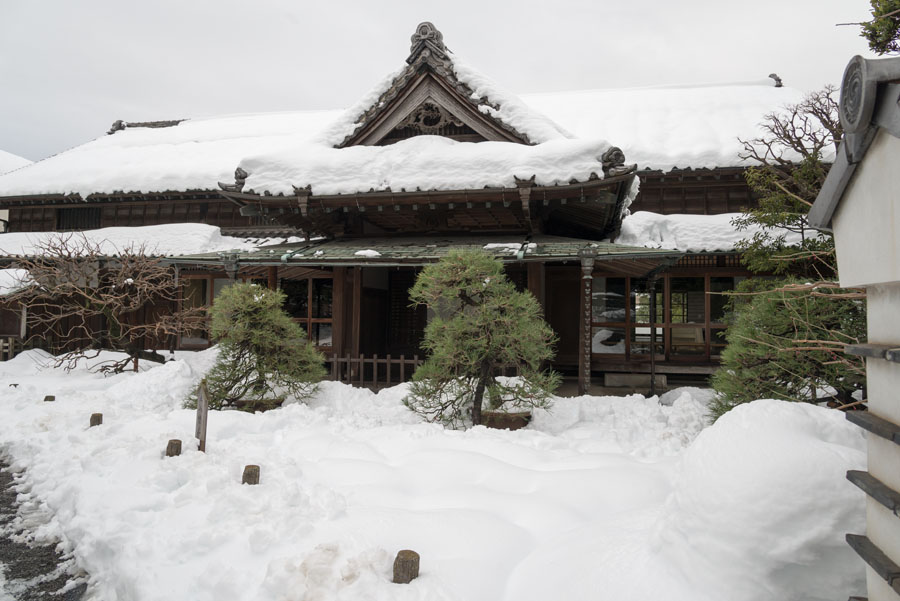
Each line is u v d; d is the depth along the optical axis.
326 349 11.80
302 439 5.36
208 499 3.75
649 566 2.50
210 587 2.75
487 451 4.78
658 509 3.14
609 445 5.21
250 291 7.48
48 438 5.88
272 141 18.69
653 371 10.08
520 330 6.18
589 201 8.77
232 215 15.72
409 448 4.98
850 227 2.07
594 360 12.05
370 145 10.28
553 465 4.38
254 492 3.76
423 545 2.96
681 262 12.10
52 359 12.59
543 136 9.37
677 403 7.38
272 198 9.38
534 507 3.46
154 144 20.23
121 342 10.84
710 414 6.30
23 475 5.22
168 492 4.06
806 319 5.11
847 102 1.87
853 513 2.16
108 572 3.26
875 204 1.86
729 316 11.79
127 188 15.57
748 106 17.41
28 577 3.42
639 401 7.49
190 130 21.25
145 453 4.75
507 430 5.68
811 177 7.76
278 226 15.32
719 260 11.95
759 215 7.95
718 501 2.37
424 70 9.98
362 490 3.87
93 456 4.96
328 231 11.25
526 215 9.06
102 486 4.24
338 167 9.52
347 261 8.76
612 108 18.81
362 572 2.64
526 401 6.54
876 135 1.82
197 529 3.33
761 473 2.34
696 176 12.73
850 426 2.66
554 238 9.87
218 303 7.42
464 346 6.22
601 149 8.57
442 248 9.34
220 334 7.53
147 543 3.24
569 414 6.97
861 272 1.98
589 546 2.83
